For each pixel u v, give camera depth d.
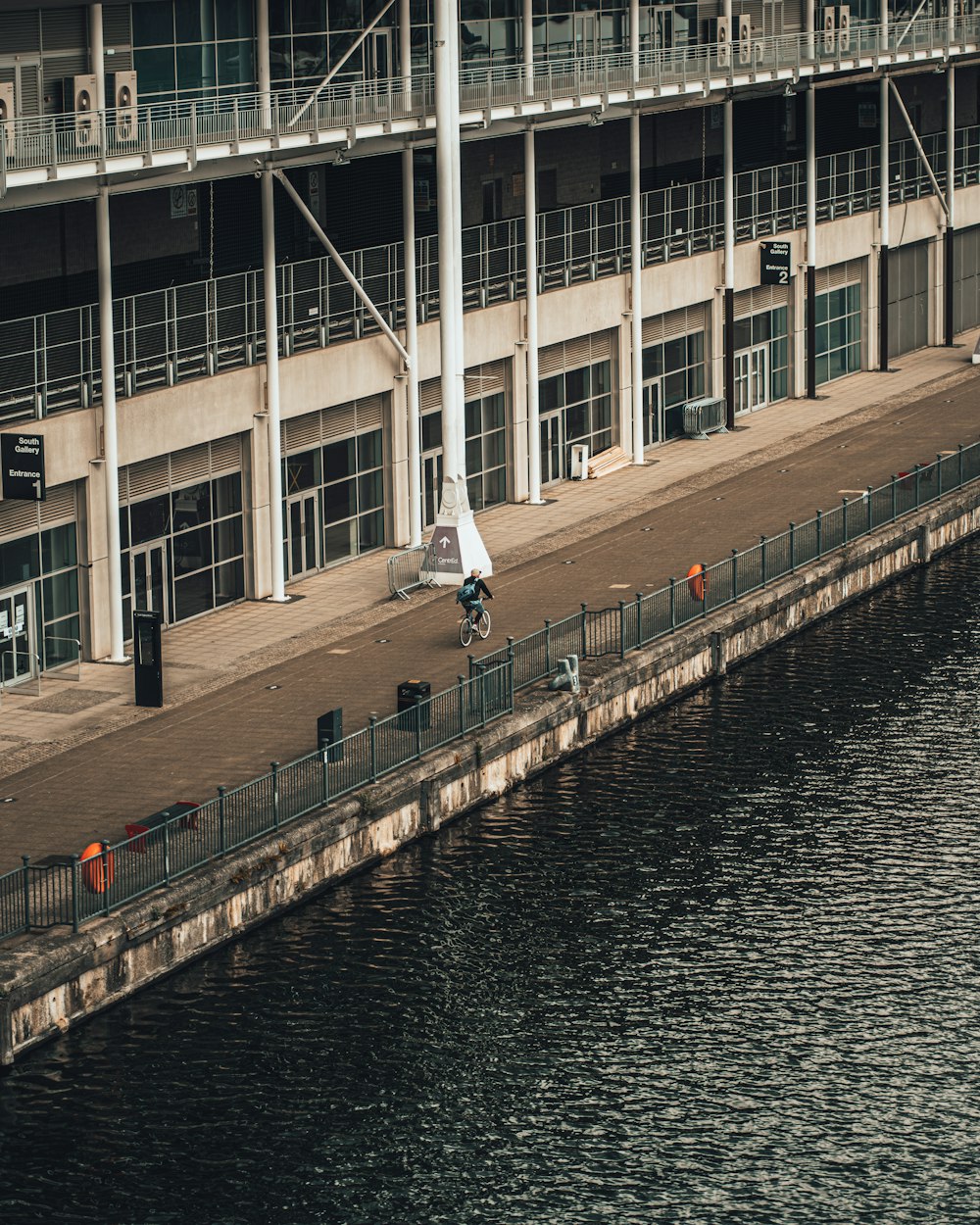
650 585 88.38
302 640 82.50
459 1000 58.19
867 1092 53.41
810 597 90.25
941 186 135.62
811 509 99.38
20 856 62.03
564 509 101.19
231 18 83.38
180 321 83.00
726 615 84.62
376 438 94.06
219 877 60.88
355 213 95.19
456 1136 51.78
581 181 110.81
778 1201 49.09
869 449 110.69
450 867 66.50
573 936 61.75
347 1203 49.22
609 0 103.38
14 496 74.81
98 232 77.00
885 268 128.62
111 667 79.62
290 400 88.12
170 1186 49.97
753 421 118.19
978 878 64.81
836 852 66.94
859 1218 48.47
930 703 80.19
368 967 60.03
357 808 65.88
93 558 79.50
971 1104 52.69
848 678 83.38
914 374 129.00
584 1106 52.97
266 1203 49.25
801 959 60.00
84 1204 49.25
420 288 95.06
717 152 121.12
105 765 69.31
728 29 107.81
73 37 76.81
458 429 88.56
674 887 64.81
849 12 122.06
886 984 58.53
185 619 85.44
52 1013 55.91
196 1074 54.47
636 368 108.06
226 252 88.62
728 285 114.88
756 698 81.44
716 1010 57.34
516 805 71.50
